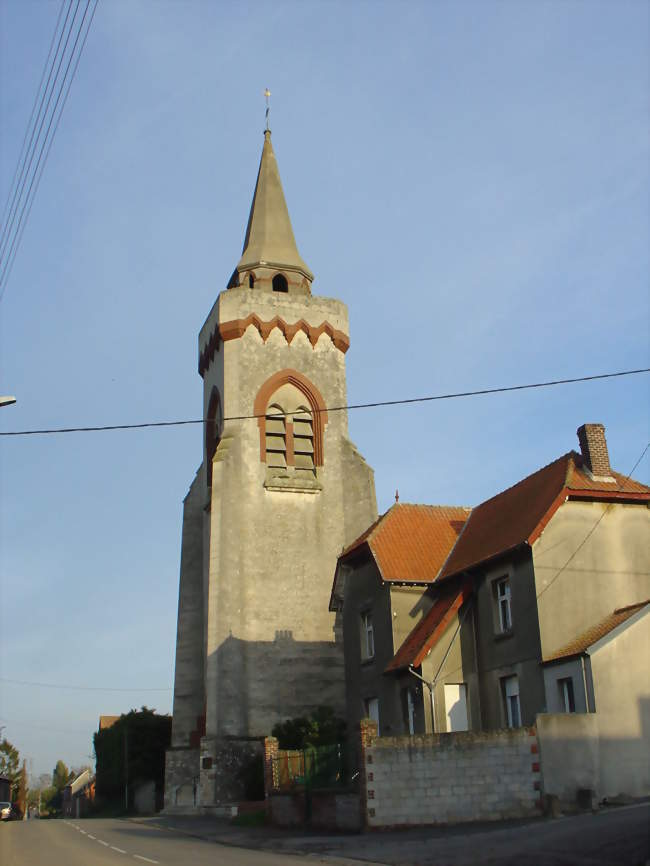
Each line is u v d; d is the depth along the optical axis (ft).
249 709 141.18
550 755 84.58
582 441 109.50
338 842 79.66
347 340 167.84
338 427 161.38
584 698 88.89
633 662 89.81
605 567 101.96
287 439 157.79
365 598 123.54
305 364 162.91
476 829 77.92
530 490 114.42
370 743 85.81
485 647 107.34
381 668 116.78
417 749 85.46
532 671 98.02
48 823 145.69
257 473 153.99
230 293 162.71
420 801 84.28
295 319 164.35
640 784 86.33
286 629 147.02
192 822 121.39
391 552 119.24
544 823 75.46
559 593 99.19
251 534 150.51
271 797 107.24
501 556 104.37
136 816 169.27
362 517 156.04
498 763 84.17
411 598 116.57
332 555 153.17
